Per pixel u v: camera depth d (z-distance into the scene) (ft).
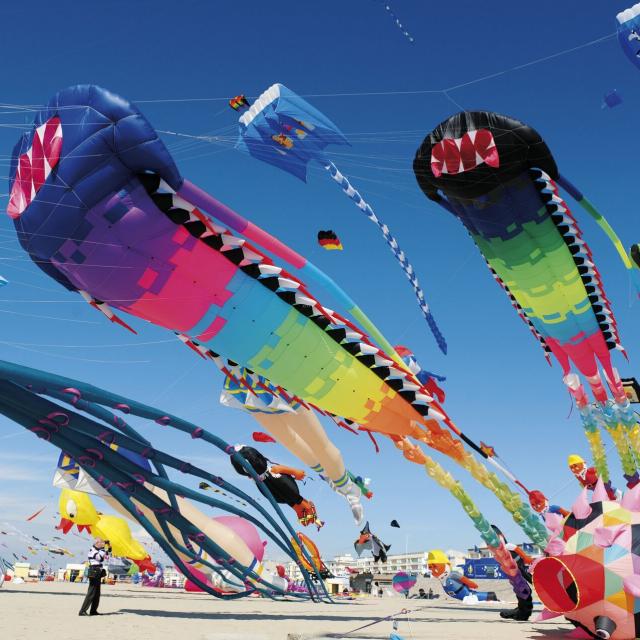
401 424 45.80
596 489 34.96
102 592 77.10
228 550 65.98
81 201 33.35
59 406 32.76
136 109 33.04
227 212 35.73
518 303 51.65
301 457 73.46
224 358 43.14
